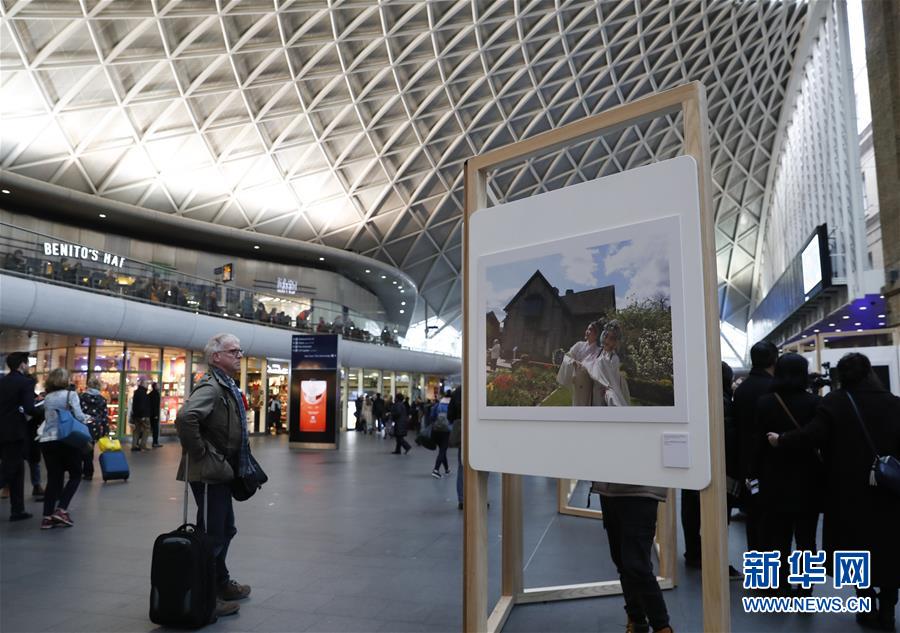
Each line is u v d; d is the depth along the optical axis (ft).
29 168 81.87
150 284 65.41
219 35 84.28
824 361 36.01
